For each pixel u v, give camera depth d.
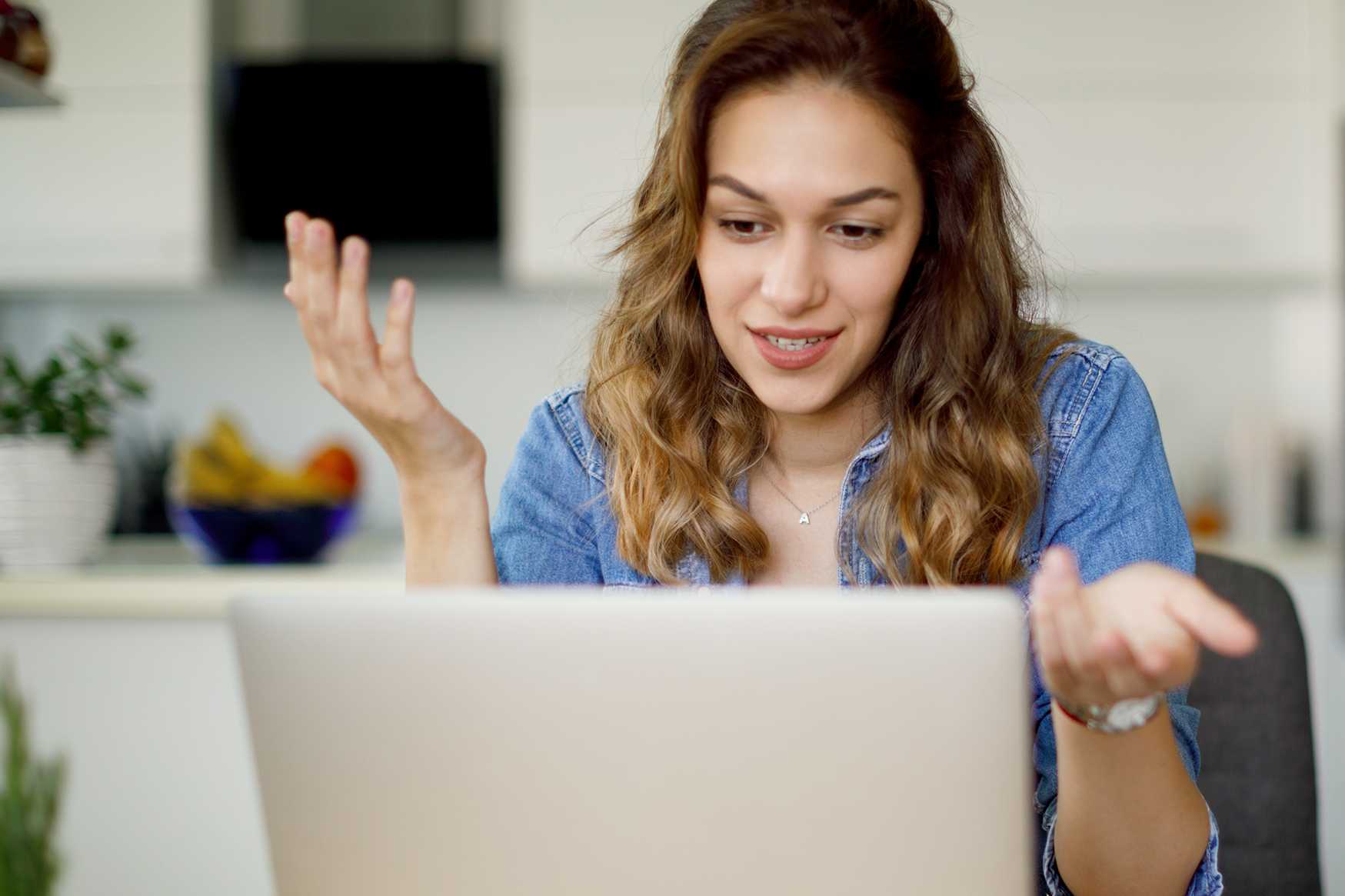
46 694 2.41
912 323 1.15
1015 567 1.12
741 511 1.16
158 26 3.17
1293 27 3.15
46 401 2.42
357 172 3.21
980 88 2.94
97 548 2.53
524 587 1.23
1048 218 3.18
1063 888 0.91
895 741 0.65
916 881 0.66
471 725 0.66
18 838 0.64
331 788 0.68
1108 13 3.16
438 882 0.69
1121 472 1.12
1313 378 3.33
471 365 3.59
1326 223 3.12
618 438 1.19
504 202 3.26
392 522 3.56
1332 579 2.88
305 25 3.34
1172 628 0.62
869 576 1.16
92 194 3.19
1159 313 3.56
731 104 0.98
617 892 0.68
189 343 3.60
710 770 0.66
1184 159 3.17
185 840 2.41
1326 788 2.84
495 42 3.32
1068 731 0.77
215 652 2.42
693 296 1.17
